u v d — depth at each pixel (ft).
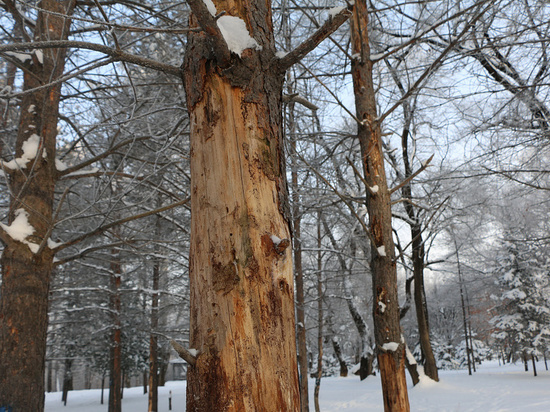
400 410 16.06
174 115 26.58
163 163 23.25
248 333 6.07
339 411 42.75
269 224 6.71
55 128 21.18
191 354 6.14
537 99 28.76
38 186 19.74
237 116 7.06
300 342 36.63
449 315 123.44
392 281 17.39
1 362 17.17
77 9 22.79
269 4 8.32
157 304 47.91
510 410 34.63
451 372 87.51
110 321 53.06
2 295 18.10
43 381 18.20
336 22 7.15
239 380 5.89
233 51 7.14
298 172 33.55
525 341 79.00
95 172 22.11
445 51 16.39
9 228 18.45
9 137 26.61
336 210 36.06
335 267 57.52
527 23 24.44
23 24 20.74
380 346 16.85
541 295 78.48
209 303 6.30
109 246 21.29
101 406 73.92
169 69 8.33
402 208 54.13
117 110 25.03
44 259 18.85
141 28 7.68
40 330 18.28
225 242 6.47
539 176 31.19
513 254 79.97
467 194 42.22
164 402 67.82
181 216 39.73
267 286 6.38
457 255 62.64
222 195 6.70
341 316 81.15
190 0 5.94
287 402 6.02
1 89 18.90
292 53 7.60
